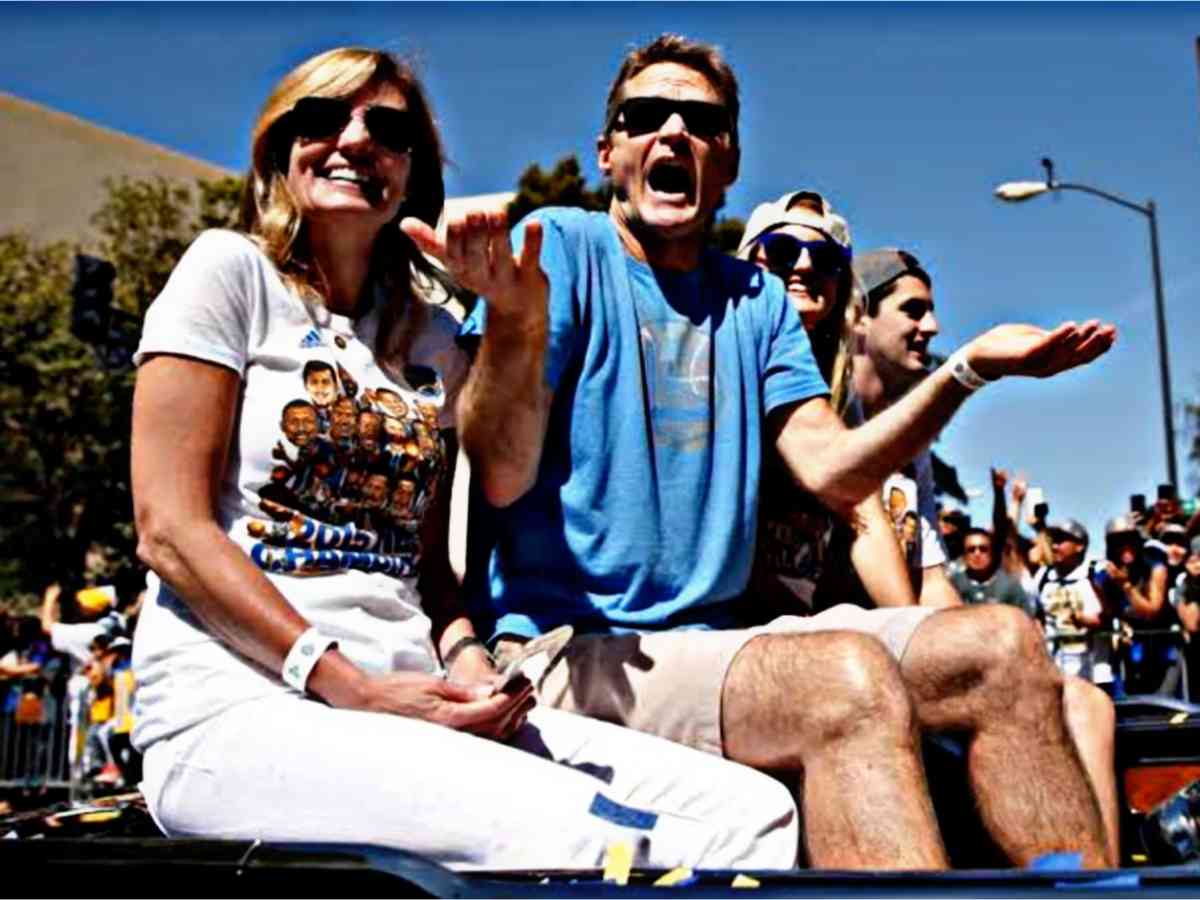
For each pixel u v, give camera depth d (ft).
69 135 135.95
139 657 7.11
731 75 9.47
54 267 89.81
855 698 6.85
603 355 8.76
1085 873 4.92
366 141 7.56
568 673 8.27
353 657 7.09
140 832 7.43
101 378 80.12
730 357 9.12
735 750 7.56
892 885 4.84
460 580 8.43
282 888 5.06
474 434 8.07
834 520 10.63
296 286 7.44
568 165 71.46
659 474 8.73
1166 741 9.54
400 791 6.47
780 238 11.67
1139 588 28.32
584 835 6.33
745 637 7.75
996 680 7.24
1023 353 8.04
